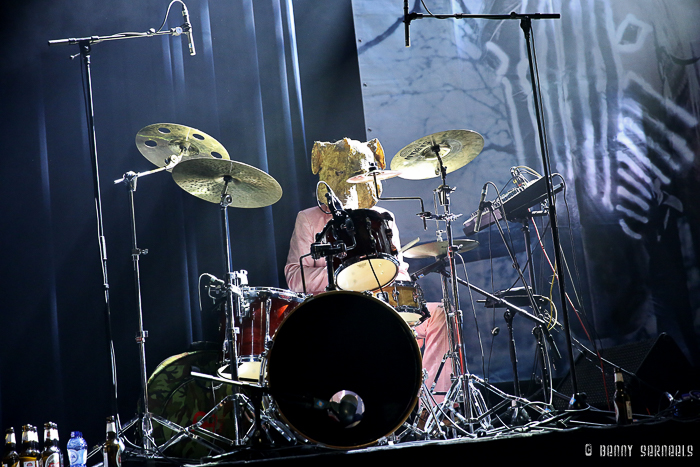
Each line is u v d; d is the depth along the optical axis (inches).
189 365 221.0
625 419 140.1
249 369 194.5
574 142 276.5
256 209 261.1
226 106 264.7
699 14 285.3
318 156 242.1
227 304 184.1
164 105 256.5
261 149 265.4
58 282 237.0
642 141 277.1
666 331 262.1
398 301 197.3
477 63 282.0
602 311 262.4
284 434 167.5
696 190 273.3
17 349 227.6
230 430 212.2
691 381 191.6
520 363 256.5
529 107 279.0
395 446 133.6
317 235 176.1
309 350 150.4
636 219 270.8
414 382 150.9
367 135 273.0
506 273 265.3
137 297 202.1
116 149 250.1
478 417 179.8
